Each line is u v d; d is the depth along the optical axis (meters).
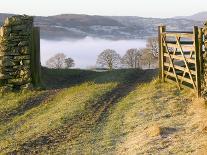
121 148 14.26
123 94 23.25
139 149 13.58
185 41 21.08
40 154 14.54
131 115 17.94
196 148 12.77
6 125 20.22
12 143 16.17
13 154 14.66
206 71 17.89
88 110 20.11
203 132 14.09
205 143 12.88
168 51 22.81
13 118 21.72
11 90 28.03
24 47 28.56
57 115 19.88
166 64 23.41
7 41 28.78
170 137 14.26
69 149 14.86
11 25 28.81
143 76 30.58
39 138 16.38
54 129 17.44
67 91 26.25
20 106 24.05
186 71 20.42
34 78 28.72
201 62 18.61
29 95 26.36
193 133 14.27
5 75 28.62
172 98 19.81
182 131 14.73
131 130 16.06
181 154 12.52
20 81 28.39
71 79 33.00
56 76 33.69
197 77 18.72
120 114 18.72
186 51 21.78
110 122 17.73
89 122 18.08
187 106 18.08
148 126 15.95
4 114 22.59
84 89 25.75
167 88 21.98
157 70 33.66
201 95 18.55
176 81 21.94
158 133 14.61
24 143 15.88
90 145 15.05
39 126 18.52
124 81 27.89
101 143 15.12
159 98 20.12
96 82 28.52
